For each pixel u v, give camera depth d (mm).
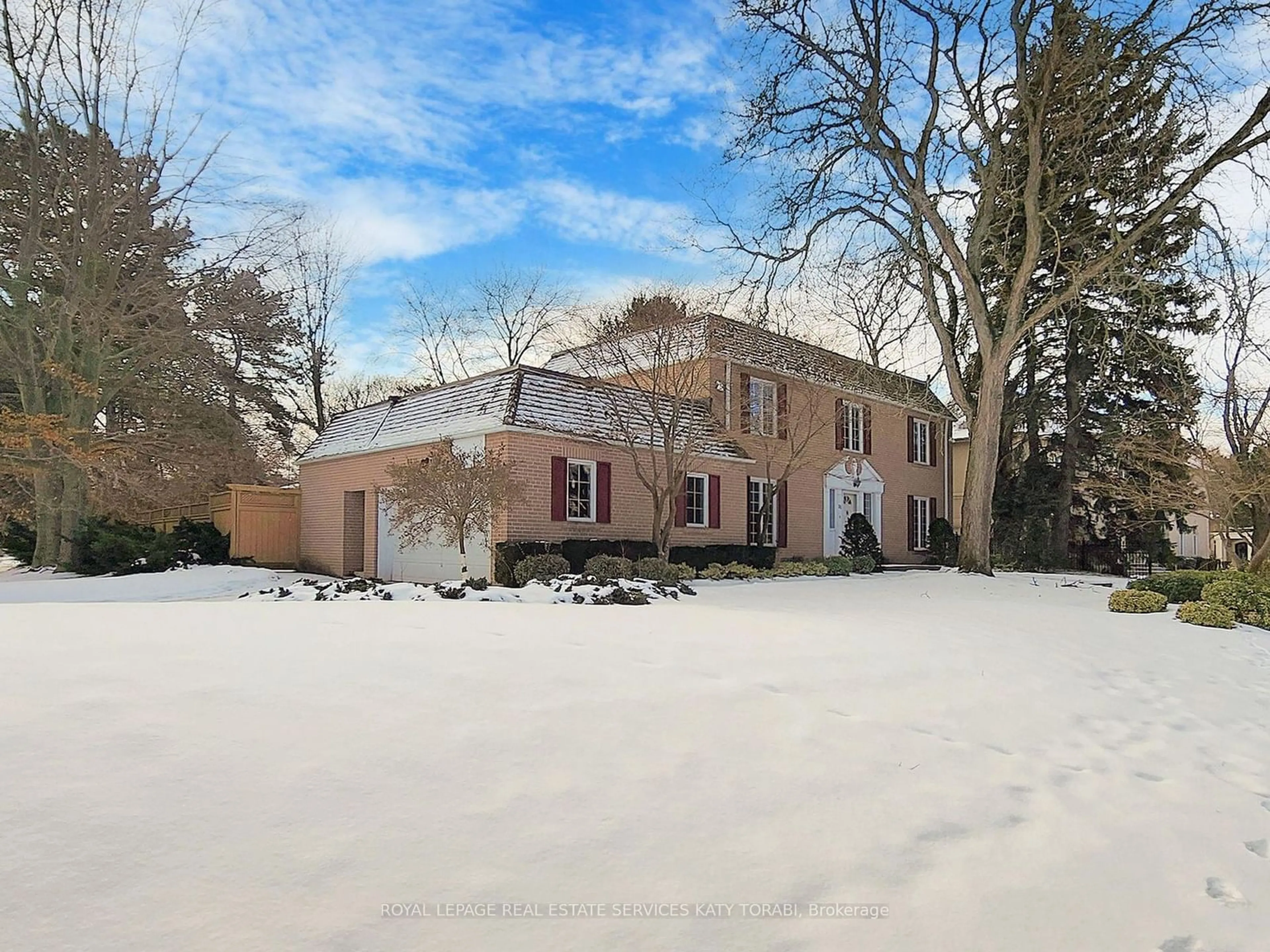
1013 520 25688
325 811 2654
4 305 18141
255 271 21516
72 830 2373
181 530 19000
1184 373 20016
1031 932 2408
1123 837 3195
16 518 21609
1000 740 4281
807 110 18406
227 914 2053
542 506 14930
